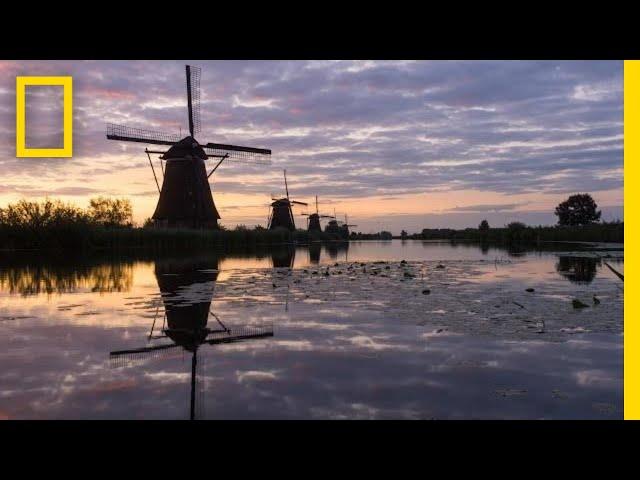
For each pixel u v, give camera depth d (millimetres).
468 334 5688
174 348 5074
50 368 4344
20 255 22516
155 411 3309
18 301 8359
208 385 3848
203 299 8562
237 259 20703
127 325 6277
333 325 6262
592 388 3715
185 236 30016
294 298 8688
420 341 5355
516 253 23516
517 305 7574
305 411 3297
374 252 27891
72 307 7703
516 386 3787
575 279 11242
